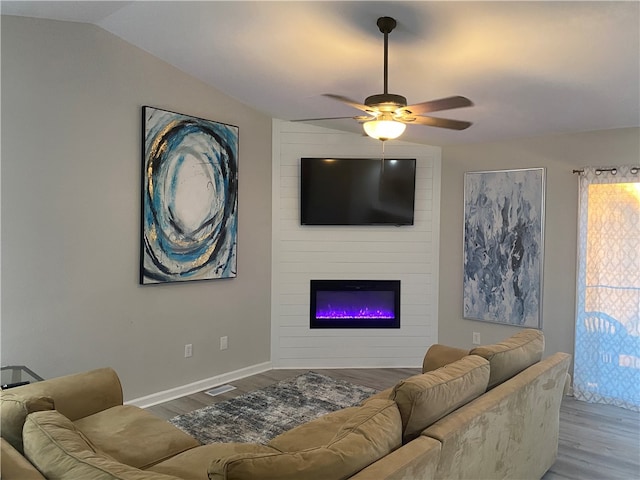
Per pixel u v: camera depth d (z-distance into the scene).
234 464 1.45
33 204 3.34
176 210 4.22
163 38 3.73
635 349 4.12
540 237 4.69
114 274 3.82
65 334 3.53
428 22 2.88
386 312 5.42
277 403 4.22
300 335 5.34
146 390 4.10
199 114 4.42
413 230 5.40
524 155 4.80
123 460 2.22
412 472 1.73
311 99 4.53
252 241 5.03
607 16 2.55
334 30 3.19
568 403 4.30
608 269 4.24
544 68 3.22
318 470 1.54
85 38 3.58
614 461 3.21
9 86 3.21
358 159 5.23
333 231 5.33
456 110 4.15
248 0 3.00
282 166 5.25
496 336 5.06
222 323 4.75
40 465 1.62
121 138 3.83
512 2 2.55
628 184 4.14
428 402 2.01
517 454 2.58
